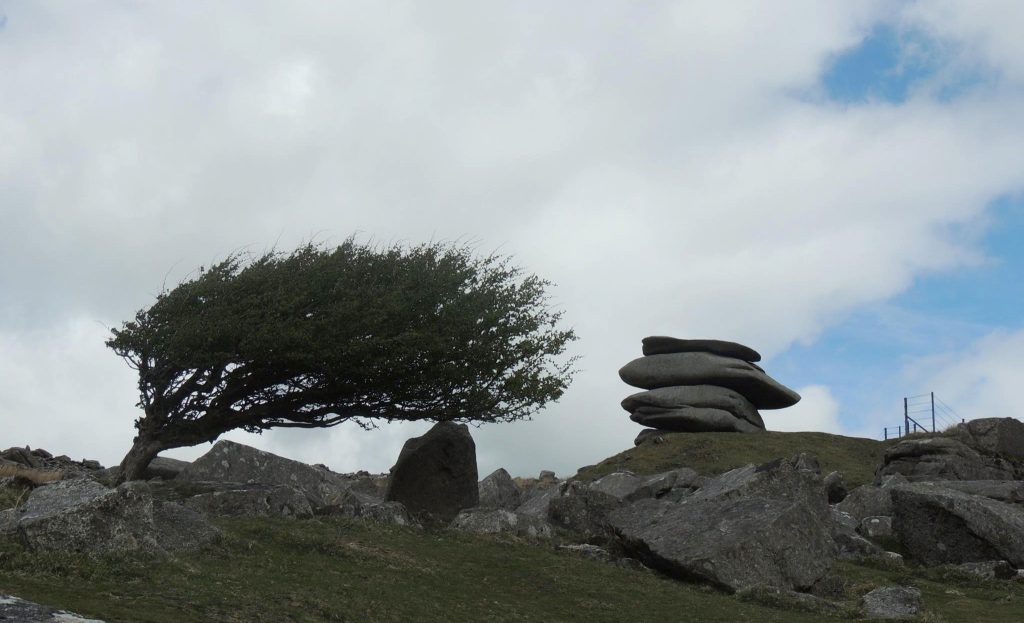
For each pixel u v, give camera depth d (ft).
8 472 75.46
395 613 44.24
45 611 27.73
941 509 77.05
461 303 87.97
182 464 98.22
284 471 77.56
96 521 42.24
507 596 53.42
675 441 175.52
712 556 60.85
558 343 91.25
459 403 86.89
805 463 109.81
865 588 65.05
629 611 53.52
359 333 83.82
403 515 69.46
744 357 205.46
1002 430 128.57
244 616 37.68
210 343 80.64
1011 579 70.49
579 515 79.82
